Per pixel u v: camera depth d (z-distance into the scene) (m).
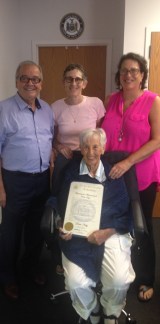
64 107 1.92
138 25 2.69
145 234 1.61
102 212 1.58
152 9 2.64
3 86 3.07
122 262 1.50
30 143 1.71
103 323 1.65
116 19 3.44
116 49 3.54
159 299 1.86
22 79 1.65
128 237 1.60
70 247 1.55
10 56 3.29
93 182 1.63
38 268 2.06
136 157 1.61
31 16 3.61
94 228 1.53
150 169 1.70
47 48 3.74
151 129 1.64
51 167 1.91
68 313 1.75
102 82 3.73
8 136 1.70
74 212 1.58
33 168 1.76
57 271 2.02
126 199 1.61
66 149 1.77
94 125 1.91
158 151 1.72
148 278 1.85
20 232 1.92
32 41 3.69
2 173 1.79
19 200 1.80
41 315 1.73
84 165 1.66
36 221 1.96
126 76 1.62
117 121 1.71
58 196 1.70
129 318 1.63
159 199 3.00
